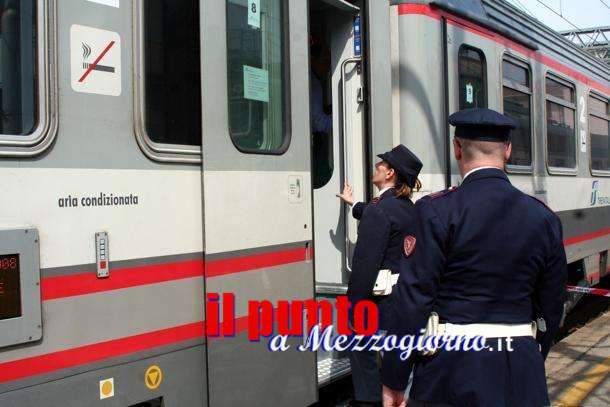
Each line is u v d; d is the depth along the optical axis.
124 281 2.52
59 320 2.30
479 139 2.34
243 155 3.05
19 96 2.24
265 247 3.15
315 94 4.56
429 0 4.60
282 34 3.39
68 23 2.37
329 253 4.39
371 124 4.12
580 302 8.70
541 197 6.50
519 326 2.26
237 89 3.08
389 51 4.36
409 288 2.26
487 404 2.17
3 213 2.16
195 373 2.80
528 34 6.38
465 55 5.14
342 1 3.99
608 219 8.59
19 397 2.19
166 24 2.76
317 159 4.56
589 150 8.02
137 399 2.56
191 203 2.81
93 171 2.43
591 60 8.44
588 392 4.99
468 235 2.23
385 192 3.75
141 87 2.61
